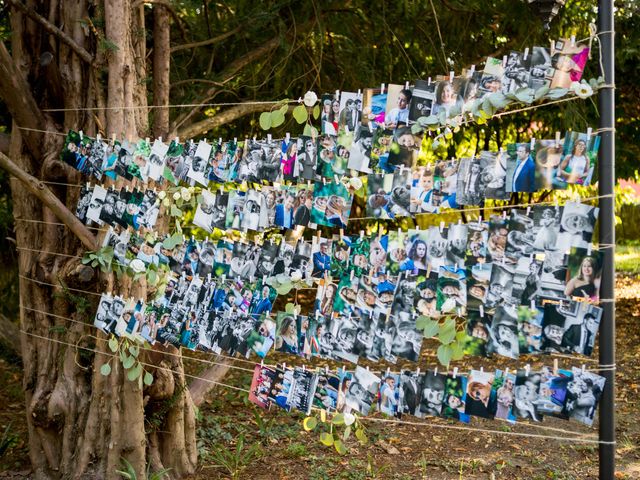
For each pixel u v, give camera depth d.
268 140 2.56
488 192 2.07
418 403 2.22
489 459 4.01
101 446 3.35
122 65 3.21
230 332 2.66
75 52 3.43
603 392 1.90
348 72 5.35
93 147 3.08
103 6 3.41
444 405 2.16
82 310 3.40
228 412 4.89
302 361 6.57
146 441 3.56
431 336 2.16
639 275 11.46
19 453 4.11
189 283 2.87
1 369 6.14
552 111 6.21
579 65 1.95
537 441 4.32
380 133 2.27
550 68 1.99
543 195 7.93
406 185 2.22
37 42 3.62
